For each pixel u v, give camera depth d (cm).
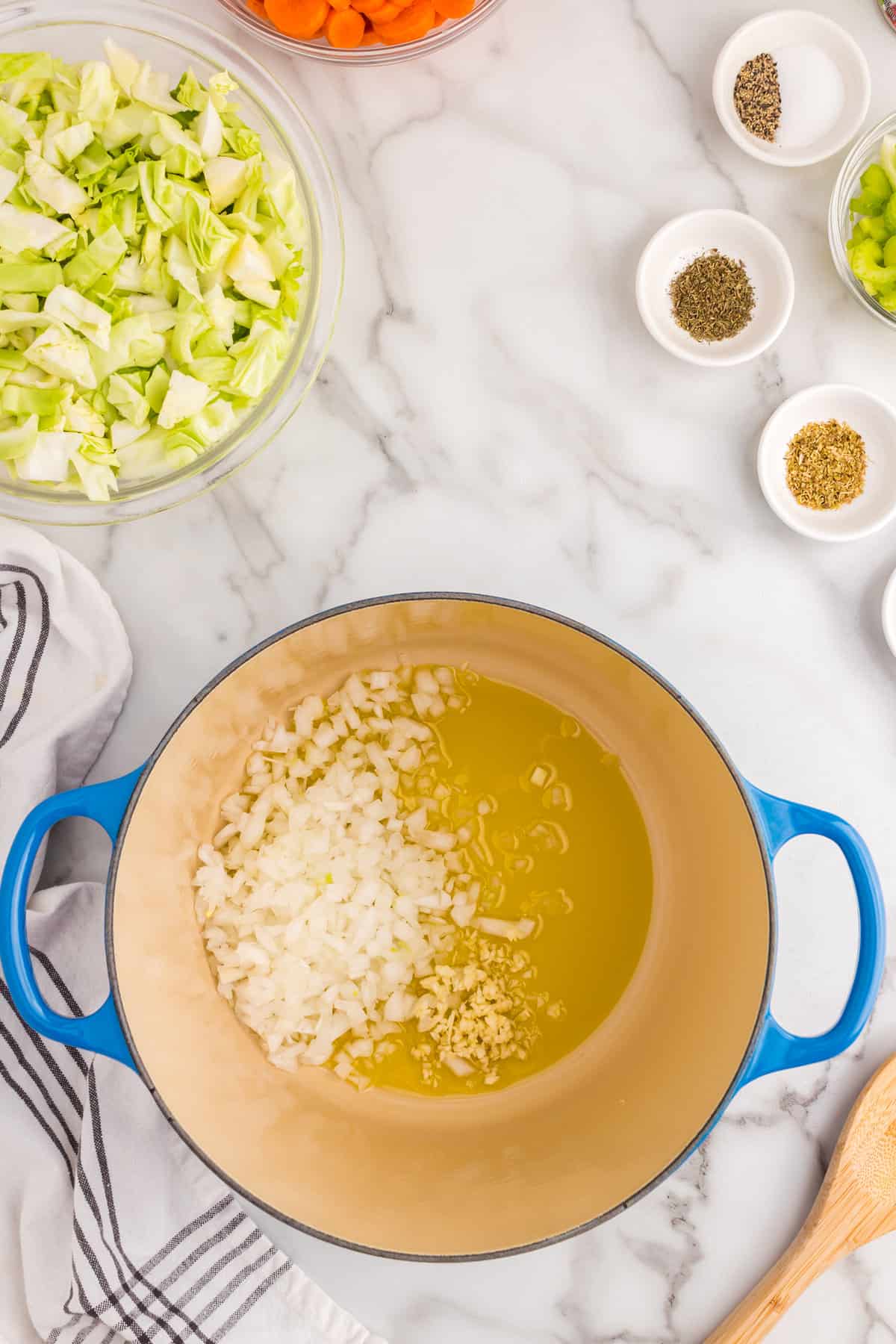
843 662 92
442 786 92
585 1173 89
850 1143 89
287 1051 90
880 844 92
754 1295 90
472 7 87
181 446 86
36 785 88
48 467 85
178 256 85
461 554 92
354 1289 90
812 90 90
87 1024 82
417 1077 91
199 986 89
